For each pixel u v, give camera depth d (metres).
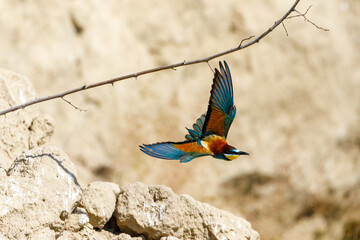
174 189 15.36
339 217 16.95
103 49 16.00
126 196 6.35
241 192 16.12
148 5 17.16
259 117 16.91
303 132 17.12
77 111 15.30
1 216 5.48
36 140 7.29
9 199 5.62
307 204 16.61
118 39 16.42
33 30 15.16
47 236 5.66
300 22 17.83
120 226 6.35
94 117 15.50
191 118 16.34
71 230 6.01
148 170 15.48
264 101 17.03
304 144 17.02
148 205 6.29
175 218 6.22
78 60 15.57
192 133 5.48
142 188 6.39
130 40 16.62
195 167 15.77
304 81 17.44
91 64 15.74
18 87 7.39
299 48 17.64
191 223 6.27
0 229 5.47
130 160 15.47
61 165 6.07
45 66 15.06
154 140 15.90
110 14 16.53
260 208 16.19
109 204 6.25
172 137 16.06
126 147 15.50
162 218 6.21
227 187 15.97
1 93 6.96
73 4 15.80
